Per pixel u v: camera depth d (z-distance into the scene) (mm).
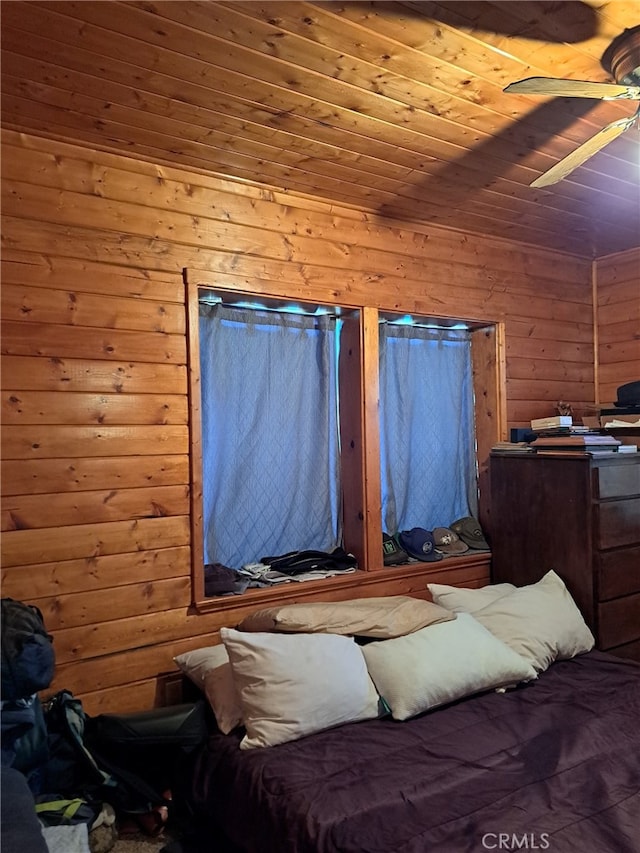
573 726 1973
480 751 1838
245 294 2592
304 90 1887
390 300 3006
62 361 2164
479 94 1938
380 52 1711
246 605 2545
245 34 1614
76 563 2170
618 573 2867
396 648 2199
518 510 3125
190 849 1898
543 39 1670
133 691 2271
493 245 3406
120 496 2266
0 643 1735
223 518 2742
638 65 1678
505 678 2246
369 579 2881
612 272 3805
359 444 2945
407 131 2164
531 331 3568
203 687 2156
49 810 1831
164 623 2344
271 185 2613
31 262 2115
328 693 1986
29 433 2096
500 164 2445
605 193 2779
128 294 2305
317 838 1489
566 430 3102
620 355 3773
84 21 1539
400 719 2029
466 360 3576
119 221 2289
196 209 2459
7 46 1624
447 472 3479
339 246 2846
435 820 1515
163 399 2371
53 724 1986
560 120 2109
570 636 2568
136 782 2012
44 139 2143
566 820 1504
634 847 1402
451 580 3160
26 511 2082
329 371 3033
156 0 1475
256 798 1699
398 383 3293
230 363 2758
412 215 3006
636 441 3150
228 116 2029
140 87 1842
